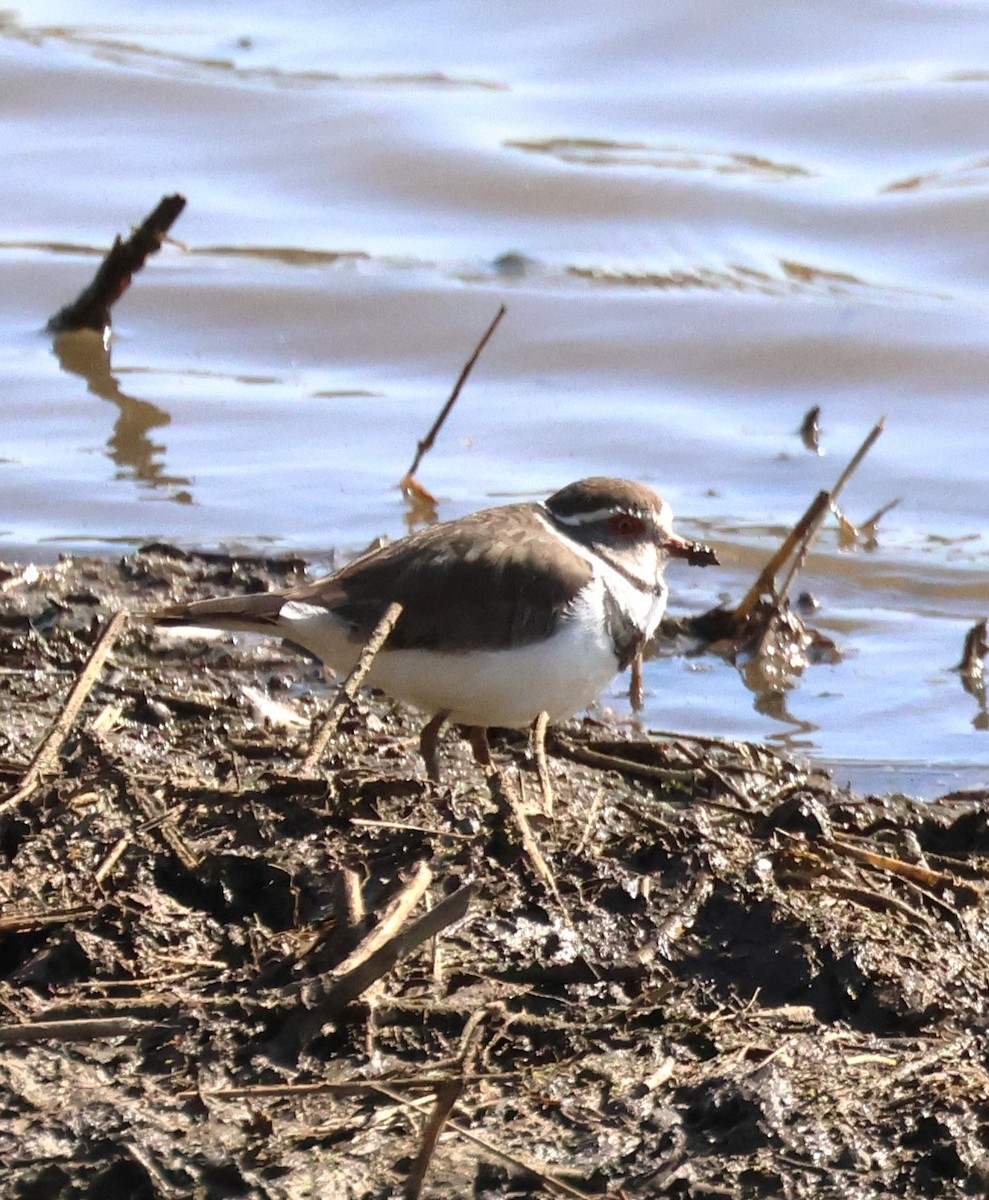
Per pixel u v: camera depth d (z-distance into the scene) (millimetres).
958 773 12141
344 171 21125
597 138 21781
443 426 17219
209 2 24984
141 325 18719
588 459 16703
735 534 15562
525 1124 7305
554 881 8883
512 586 10000
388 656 10117
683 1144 7184
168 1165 7023
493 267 19703
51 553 14734
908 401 17812
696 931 8703
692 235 20281
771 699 13281
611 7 23328
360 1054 7664
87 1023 7723
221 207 20672
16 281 19312
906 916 9000
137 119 21969
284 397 17672
